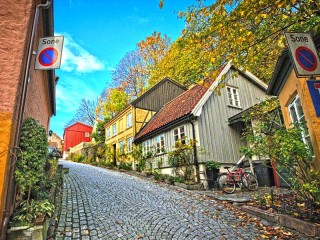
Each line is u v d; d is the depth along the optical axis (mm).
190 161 11875
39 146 4199
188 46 5766
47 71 7398
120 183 10602
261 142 5820
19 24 4051
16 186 4219
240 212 6047
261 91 16406
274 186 10578
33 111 5922
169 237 4266
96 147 27281
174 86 23344
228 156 12562
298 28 5305
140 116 20109
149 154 15742
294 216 4742
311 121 5406
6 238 3373
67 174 12898
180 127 13297
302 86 5789
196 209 6285
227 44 5141
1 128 3529
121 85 33094
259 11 4555
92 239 4137
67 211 5680
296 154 4785
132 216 5488
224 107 13641
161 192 8711
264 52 5719
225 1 4691
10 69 3807
